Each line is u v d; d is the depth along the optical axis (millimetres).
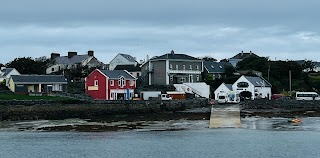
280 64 146250
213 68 141875
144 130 66312
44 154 47875
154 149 50344
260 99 113688
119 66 158500
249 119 79500
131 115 87188
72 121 78812
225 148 50281
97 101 90000
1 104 81812
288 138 57219
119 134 62531
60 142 55531
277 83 138125
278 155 46094
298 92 120688
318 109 101625
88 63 170875
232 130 65688
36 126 71375
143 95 110562
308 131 64000
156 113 90250
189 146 51969
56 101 86812
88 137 59719
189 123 74000
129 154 47656
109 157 46219
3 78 135250
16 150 50156
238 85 121562
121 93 113750
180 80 132000
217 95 115000
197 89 121375
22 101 83438
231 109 90188
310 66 172375
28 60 152750
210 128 68125
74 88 125250
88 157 46281
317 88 141625
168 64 129500
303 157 45031
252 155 46281
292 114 88000
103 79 111688
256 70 148750
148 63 133500
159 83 130500
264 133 62188
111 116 86125
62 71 152875
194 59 136250
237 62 167625
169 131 65125
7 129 67875
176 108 95812
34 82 115625
